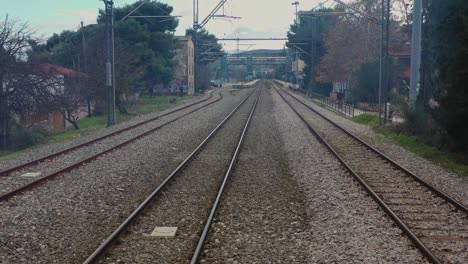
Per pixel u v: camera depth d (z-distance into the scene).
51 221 10.87
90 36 60.47
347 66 60.88
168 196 13.23
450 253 8.93
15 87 30.59
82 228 10.45
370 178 15.36
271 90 98.50
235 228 10.41
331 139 24.97
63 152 20.34
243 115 39.66
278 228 10.46
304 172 16.30
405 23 64.69
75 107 36.50
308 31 82.56
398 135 26.08
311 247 9.25
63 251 9.11
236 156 19.50
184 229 10.43
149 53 64.06
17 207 11.95
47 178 14.91
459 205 11.70
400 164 18.08
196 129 29.41
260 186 14.47
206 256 8.81
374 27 58.34
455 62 17.89
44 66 35.31
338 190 13.55
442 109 19.30
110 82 33.25
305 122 33.25
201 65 110.62
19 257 8.80
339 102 48.19
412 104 26.66
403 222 10.37
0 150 26.34
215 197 13.14
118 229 9.83
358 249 9.02
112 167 17.08
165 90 82.06
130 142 23.53
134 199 12.95
